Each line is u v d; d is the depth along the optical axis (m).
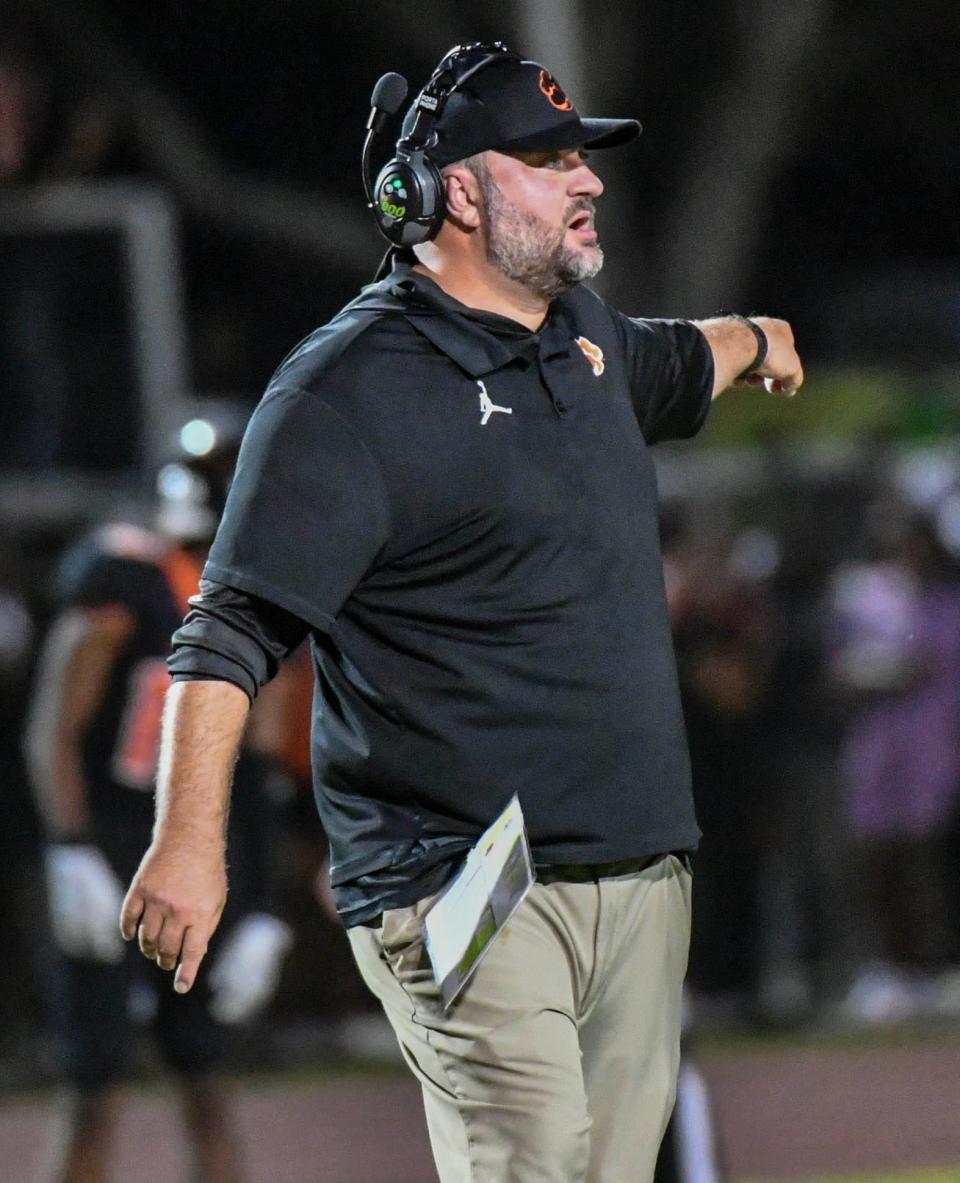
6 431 37.41
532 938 12.77
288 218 63.94
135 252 38.06
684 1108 15.11
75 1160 21.19
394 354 12.66
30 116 53.09
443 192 13.04
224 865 12.23
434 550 12.62
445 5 64.56
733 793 35.25
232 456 21.48
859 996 35.81
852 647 35.06
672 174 68.19
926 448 39.59
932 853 35.81
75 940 20.98
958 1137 26.73
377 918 12.95
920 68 66.50
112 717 21.03
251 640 12.52
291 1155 27.45
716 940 35.97
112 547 21.50
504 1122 12.58
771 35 65.38
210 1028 21.58
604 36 65.94
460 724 12.69
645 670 12.91
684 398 14.42
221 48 65.81
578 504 12.77
